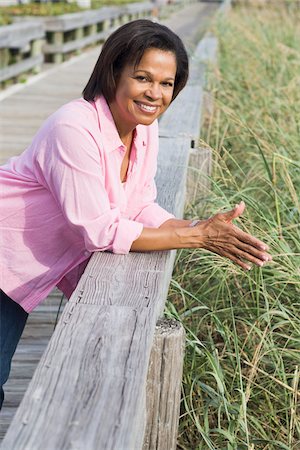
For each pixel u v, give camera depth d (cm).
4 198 310
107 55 298
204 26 1827
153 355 279
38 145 301
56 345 243
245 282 423
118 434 203
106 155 304
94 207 296
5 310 324
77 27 1639
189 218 495
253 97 772
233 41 1191
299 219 461
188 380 353
